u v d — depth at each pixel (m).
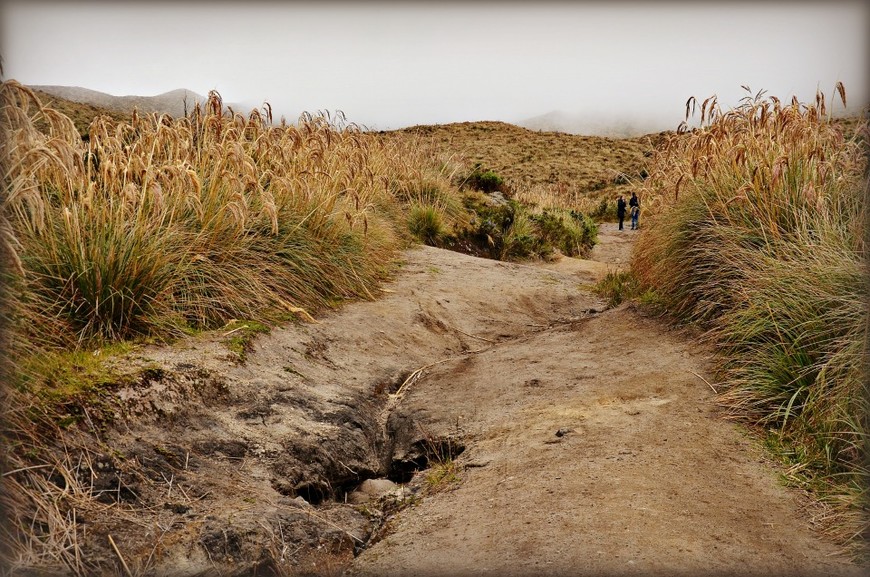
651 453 4.62
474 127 69.50
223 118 8.34
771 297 5.92
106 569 3.43
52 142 4.86
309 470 4.84
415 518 4.34
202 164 7.41
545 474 4.50
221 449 4.63
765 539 3.59
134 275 5.55
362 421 5.71
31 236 5.29
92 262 5.35
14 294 4.46
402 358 7.33
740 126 8.20
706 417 5.21
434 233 14.11
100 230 5.60
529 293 10.39
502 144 62.78
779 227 6.84
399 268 10.53
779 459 4.56
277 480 4.58
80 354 4.86
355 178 10.59
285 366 5.98
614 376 6.30
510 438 5.25
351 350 6.98
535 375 6.64
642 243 9.65
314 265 8.00
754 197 7.19
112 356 5.00
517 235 15.80
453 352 7.99
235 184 6.87
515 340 8.47
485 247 15.11
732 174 7.74
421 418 5.89
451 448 5.40
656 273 8.38
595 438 4.96
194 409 4.85
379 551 3.95
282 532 3.99
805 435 4.66
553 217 19.00
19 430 3.81
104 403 4.38
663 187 9.78
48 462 3.80
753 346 5.85
